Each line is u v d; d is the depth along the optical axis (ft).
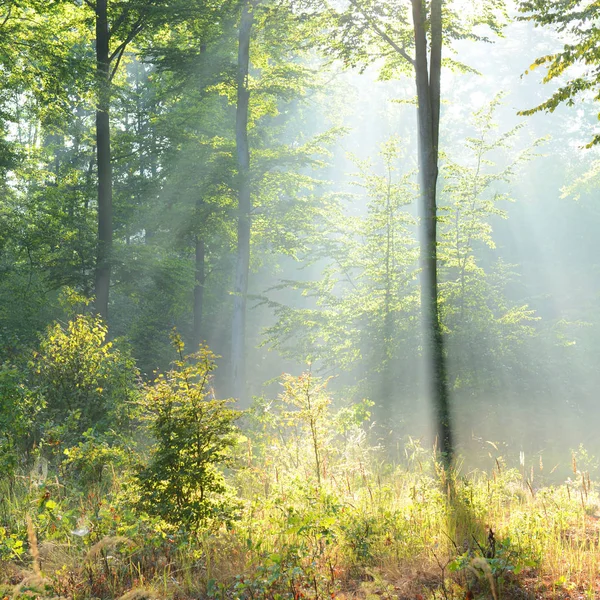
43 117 68.64
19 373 35.27
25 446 34.47
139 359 79.61
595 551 20.17
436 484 27.96
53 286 67.92
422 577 18.71
